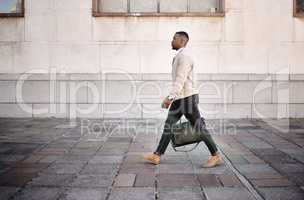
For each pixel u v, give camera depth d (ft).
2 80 31.32
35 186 12.72
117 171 14.79
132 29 30.99
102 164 15.97
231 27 30.89
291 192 12.01
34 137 22.72
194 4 31.63
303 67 30.94
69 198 11.46
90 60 31.14
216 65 30.99
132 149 19.22
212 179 13.62
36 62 31.30
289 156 17.51
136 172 14.64
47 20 31.14
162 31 30.91
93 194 11.85
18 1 31.60
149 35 31.01
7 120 30.14
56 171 14.76
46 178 13.73
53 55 31.22
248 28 30.91
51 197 11.55
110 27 31.01
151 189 12.38
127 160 16.75
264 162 16.34
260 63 30.96
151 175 14.17
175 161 16.60
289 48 30.89
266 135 23.49
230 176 14.03
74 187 12.60
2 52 31.35
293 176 13.97
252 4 30.76
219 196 11.66
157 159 15.81
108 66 31.12
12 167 15.43
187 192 12.06
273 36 30.89
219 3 31.48
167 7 31.60
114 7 31.71
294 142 21.12
